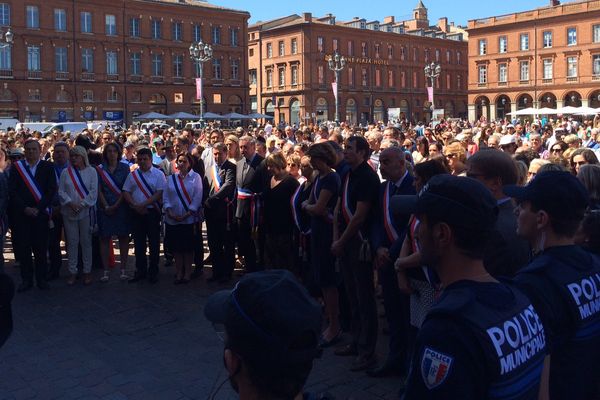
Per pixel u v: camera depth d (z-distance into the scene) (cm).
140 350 642
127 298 839
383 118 8106
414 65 8400
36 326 723
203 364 601
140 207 896
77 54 5756
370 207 567
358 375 571
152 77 6262
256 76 8144
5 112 5412
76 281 935
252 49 8188
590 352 263
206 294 852
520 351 192
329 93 7575
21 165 875
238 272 980
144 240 924
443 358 181
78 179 893
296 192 760
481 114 7725
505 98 7475
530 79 7150
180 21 6412
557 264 265
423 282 460
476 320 186
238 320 166
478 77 7650
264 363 163
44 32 5550
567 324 257
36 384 559
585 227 307
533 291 255
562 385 258
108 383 559
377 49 8012
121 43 6016
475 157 389
